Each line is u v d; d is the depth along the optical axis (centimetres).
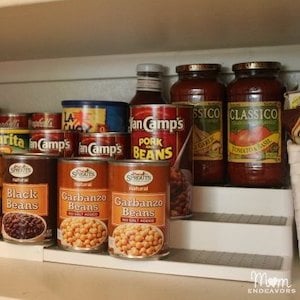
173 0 60
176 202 71
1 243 72
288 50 87
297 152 64
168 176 65
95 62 99
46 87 105
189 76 81
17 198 70
